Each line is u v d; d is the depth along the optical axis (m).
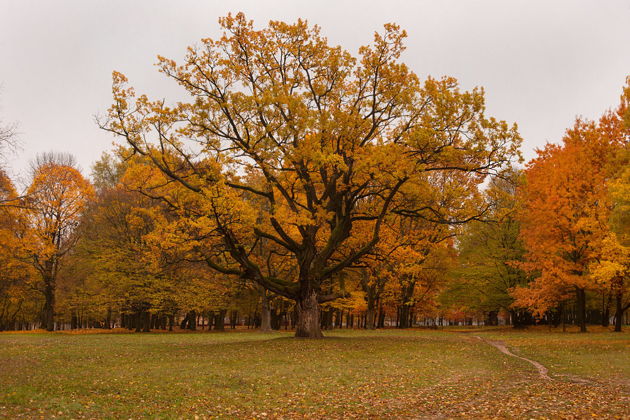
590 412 8.42
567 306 39.62
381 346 19.84
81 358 16.22
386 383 11.89
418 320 77.25
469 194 21.44
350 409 9.23
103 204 35.88
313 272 22.25
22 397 9.41
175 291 35.72
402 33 21.62
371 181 21.28
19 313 51.75
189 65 20.84
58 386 10.82
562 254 30.62
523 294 31.44
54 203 34.44
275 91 19.59
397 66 21.86
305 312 22.95
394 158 18.09
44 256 34.59
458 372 13.72
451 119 18.44
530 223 31.20
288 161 20.05
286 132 19.27
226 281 36.88
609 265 20.16
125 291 34.31
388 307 49.47
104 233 35.84
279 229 22.02
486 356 17.48
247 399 10.02
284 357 16.25
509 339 24.94
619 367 14.05
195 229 20.95
